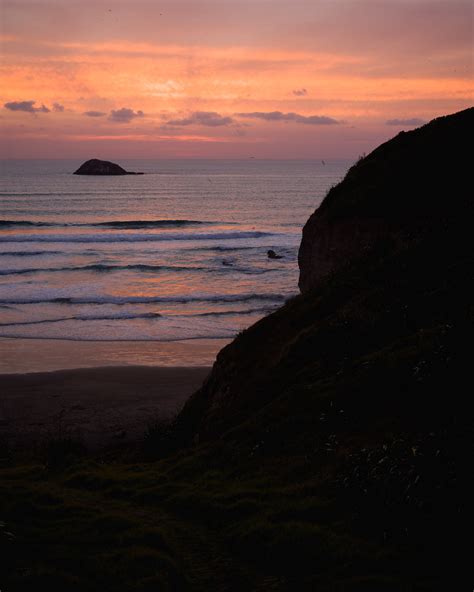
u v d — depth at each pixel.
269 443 10.28
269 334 15.80
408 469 7.33
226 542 7.18
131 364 26.84
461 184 18.84
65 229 75.62
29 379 23.72
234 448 10.77
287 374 13.09
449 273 13.62
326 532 6.70
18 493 9.23
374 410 9.66
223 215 97.25
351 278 16.17
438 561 5.78
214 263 52.88
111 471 11.80
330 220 20.89
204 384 16.12
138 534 7.26
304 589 5.73
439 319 11.81
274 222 88.62
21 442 17.00
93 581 6.03
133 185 171.38
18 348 28.89
